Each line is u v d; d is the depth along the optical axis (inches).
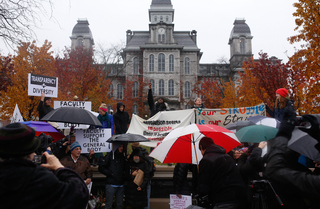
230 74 1957.4
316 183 70.6
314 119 89.8
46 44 641.6
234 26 2461.9
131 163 217.0
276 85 575.2
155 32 2054.6
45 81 244.7
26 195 64.8
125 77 2039.9
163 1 2367.1
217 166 131.2
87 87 962.7
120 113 277.1
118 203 212.5
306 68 411.8
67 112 178.1
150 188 249.8
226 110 276.7
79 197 73.0
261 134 136.3
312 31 391.9
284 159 81.1
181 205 191.0
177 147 174.4
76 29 2338.8
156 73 1990.7
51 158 86.0
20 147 69.1
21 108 562.3
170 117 282.8
